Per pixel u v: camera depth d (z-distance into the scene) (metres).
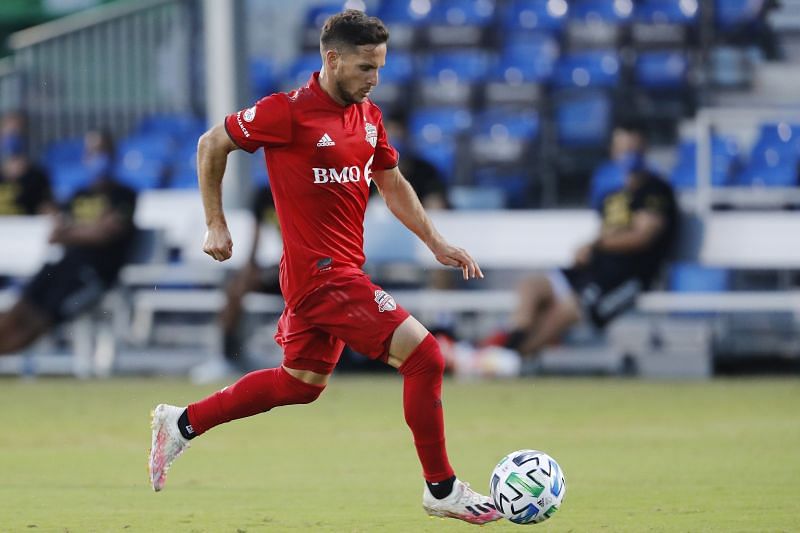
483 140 60.16
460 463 28.05
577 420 36.75
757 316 52.53
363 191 19.30
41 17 76.94
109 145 53.28
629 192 50.00
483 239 50.94
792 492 23.59
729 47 64.88
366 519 20.66
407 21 71.81
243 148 18.83
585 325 50.62
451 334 52.50
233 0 49.41
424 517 20.86
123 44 63.34
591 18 70.06
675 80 64.00
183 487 24.75
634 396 43.59
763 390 45.34
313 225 18.91
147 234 52.97
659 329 52.19
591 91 61.31
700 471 26.64
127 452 30.61
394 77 67.81
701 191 51.34
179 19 64.12
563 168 60.78
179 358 54.12
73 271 52.28
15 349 52.50
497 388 46.88
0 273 56.62
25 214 56.34
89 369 53.53
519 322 51.16
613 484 24.75
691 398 42.81
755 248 49.97
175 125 64.12
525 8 71.44
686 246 50.19
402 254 51.03
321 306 18.84
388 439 33.09
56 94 62.56
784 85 63.84
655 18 68.06
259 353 53.22
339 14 18.91
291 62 71.12
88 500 22.97
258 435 34.06
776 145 58.47
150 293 55.09
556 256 50.59
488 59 69.25
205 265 52.50
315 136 18.75
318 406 41.19
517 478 18.58
